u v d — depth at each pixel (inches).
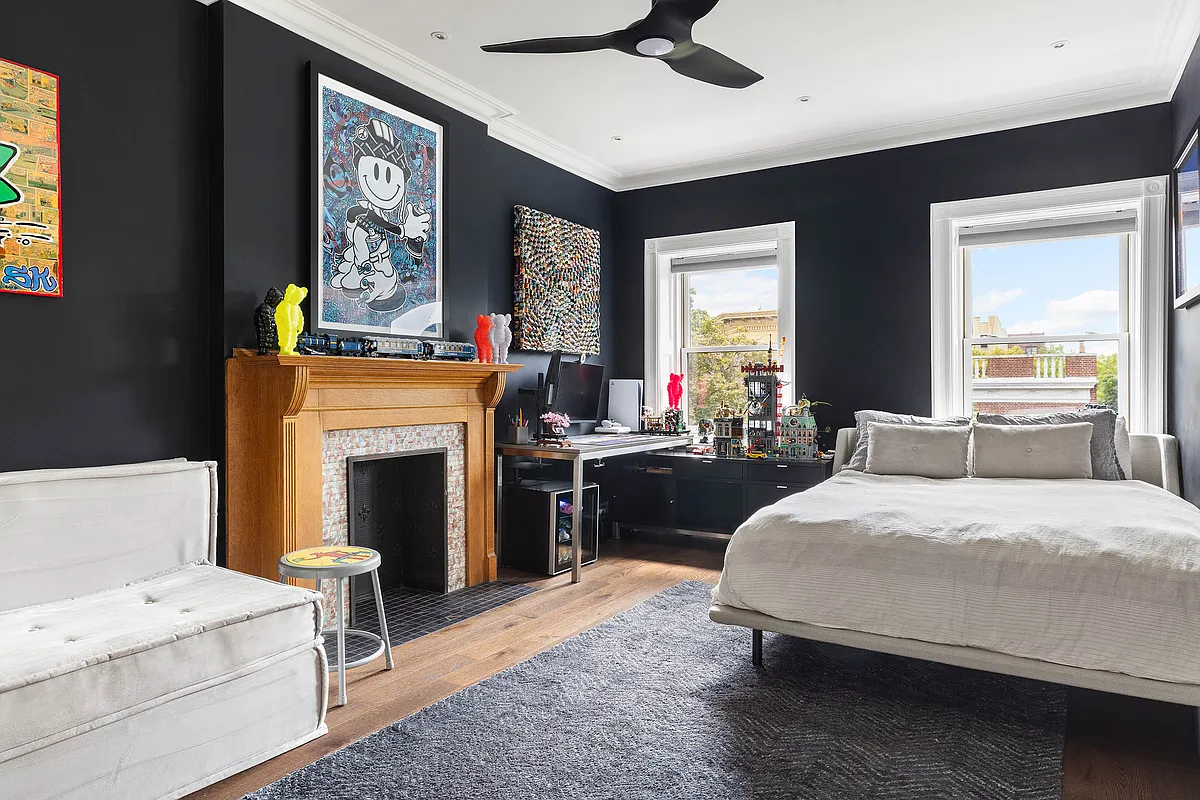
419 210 154.0
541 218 197.9
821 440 205.2
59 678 68.6
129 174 110.7
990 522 104.0
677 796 77.7
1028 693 105.3
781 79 159.8
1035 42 142.4
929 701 102.1
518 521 176.9
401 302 149.6
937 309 190.2
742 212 217.0
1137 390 170.2
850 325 201.3
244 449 121.3
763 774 82.3
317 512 125.6
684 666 114.0
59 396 103.0
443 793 78.3
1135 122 167.8
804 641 126.1
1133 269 175.3
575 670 112.0
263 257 124.8
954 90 166.1
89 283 106.0
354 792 78.4
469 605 146.9
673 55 110.4
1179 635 82.7
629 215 235.8
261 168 124.4
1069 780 82.4
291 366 115.0
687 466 206.4
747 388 205.2
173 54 116.4
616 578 169.2
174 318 116.5
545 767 83.4
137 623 80.5
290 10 127.1
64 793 68.6
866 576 100.6
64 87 103.2
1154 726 95.8
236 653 83.0
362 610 142.9
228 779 82.2
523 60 150.1
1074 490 138.2
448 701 100.7
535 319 195.9
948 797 77.6
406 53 146.3
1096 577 88.4
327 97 134.2
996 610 92.4
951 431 165.6
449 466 156.5
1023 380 187.2
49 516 92.2
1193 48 138.9
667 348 233.9
